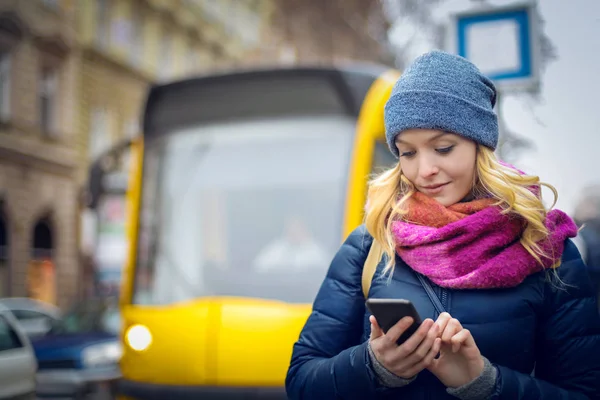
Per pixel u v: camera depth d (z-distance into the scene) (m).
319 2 28.53
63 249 25.59
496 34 6.51
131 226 7.03
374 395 1.93
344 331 2.13
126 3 29.91
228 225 6.72
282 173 6.70
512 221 2.00
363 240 2.17
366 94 6.69
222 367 6.02
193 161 6.95
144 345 6.33
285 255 6.53
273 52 32.84
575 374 2.02
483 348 1.95
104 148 28.27
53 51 25.47
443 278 1.96
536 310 2.01
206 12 35.88
